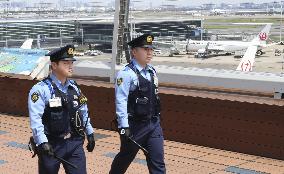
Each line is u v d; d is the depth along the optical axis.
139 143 6.52
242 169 8.58
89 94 11.83
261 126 9.34
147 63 6.46
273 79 10.95
